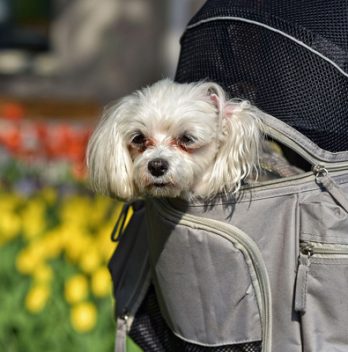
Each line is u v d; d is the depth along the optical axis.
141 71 18.02
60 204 8.78
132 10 17.94
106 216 8.34
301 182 3.85
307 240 3.79
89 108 16.66
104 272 6.65
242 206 3.83
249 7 4.11
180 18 17.20
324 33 4.01
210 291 3.86
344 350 3.75
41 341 6.63
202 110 4.02
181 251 3.89
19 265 7.12
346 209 3.80
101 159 4.14
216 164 3.92
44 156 9.96
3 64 19.11
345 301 3.75
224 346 3.92
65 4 18.34
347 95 3.97
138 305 4.34
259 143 3.94
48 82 18.72
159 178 3.91
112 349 6.37
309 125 3.96
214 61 4.18
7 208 8.45
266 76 4.04
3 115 13.47
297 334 3.80
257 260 3.80
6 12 19.33
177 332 4.03
